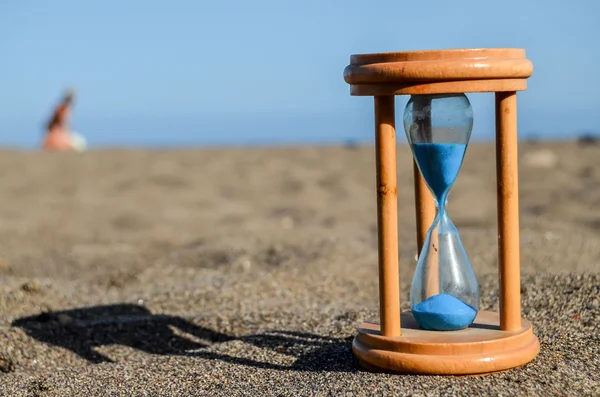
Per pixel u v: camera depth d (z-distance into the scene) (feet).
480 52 1.92
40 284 2.89
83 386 2.07
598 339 2.11
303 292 2.82
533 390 1.90
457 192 5.56
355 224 4.64
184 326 2.56
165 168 7.23
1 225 4.73
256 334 2.35
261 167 7.27
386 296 2.01
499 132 1.99
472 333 2.01
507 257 2.02
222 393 1.98
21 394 2.07
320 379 2.00
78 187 6.37
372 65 1.94
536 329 2.22
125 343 2.49
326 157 7.87
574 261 2.88
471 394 1.89
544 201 5.00
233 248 3.60
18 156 8.09
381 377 1.97
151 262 3.52
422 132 1.94
